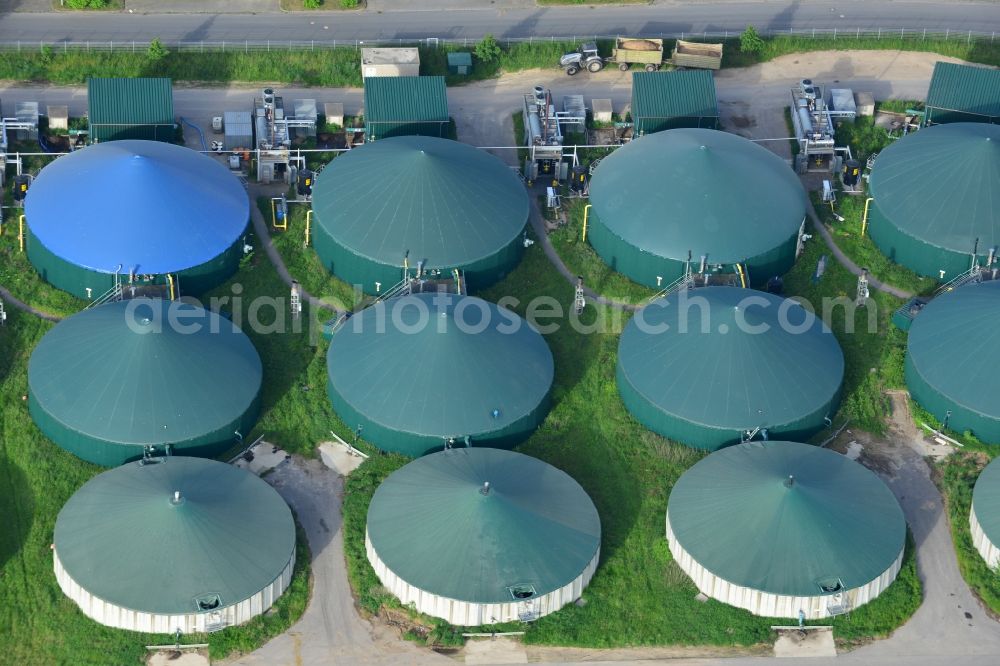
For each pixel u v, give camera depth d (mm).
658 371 133875
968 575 125500
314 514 128250
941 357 135000
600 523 127062
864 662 120875
